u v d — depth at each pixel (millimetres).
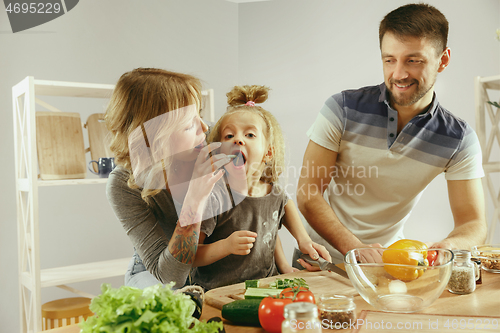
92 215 2021
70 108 1935
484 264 878
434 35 1029
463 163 1188
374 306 628
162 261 850
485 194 1866
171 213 949
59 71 1931
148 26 2000
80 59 1962
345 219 1320
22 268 1698
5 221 1860
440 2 1845
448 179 1237
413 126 1157
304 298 578
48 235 1924
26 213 1687
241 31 1834
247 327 602
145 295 435
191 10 1906
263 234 1028
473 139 1186
